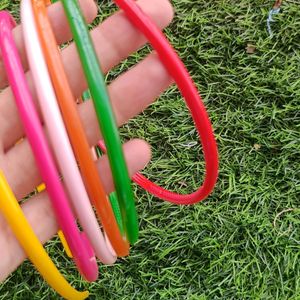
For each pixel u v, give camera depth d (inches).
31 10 7.8
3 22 8.0
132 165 9.5
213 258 12.8
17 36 9.0
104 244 8.2
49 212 9.2
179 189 13.5
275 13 14.4
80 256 8.1
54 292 12.6
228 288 12.6
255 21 14.4
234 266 12.8
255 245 12.9
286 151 13.5
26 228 7.7
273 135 13.6
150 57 9.2
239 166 13.5
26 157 9.4
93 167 7.5
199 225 13.0
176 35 14.4
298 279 12.6
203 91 14.0
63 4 7.4
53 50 7.4
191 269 12.8
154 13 9.3
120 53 9.6
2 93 9.5
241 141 13.7
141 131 13.7
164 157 13.6
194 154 13.6
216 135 13.7
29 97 7.4
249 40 14.3
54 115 7.3
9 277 12.6
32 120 7.3
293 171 13.4
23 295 12.6
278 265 12.7
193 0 14.6
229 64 14.2
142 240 12.9
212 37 14.4
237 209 13.2
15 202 7.6
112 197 10.8
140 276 12.7
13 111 9.5
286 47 14.2
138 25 8.0
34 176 9.7
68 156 7.3
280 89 13.9
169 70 8.1
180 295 12.7
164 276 12.7
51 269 8.0
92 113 9.3
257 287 12.6
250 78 14.0
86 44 7.3
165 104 13.9
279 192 13.3
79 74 9.5
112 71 14.0
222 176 13.4
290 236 12.9
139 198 13.2
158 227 13.0
